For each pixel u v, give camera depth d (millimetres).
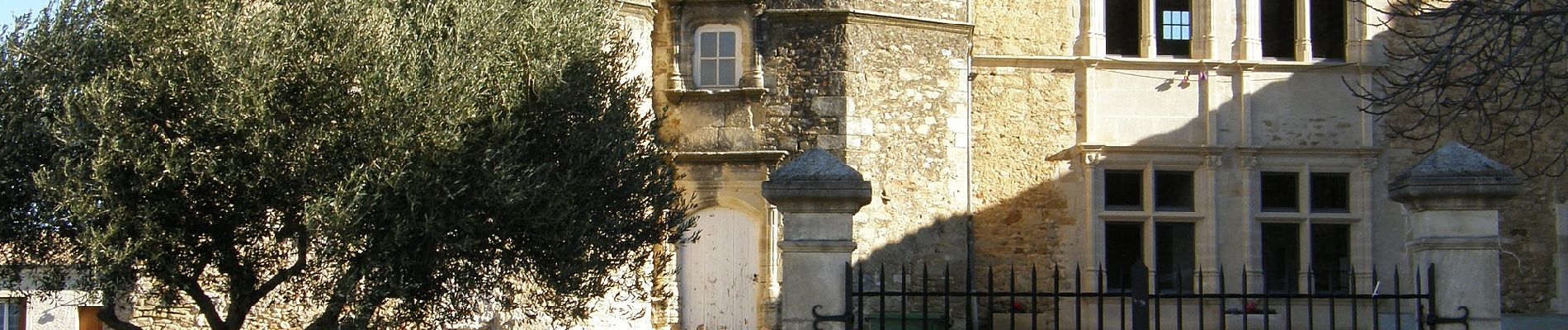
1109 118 19484
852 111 17688
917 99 18062
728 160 17828
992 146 19250
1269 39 20031
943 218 18047
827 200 9383
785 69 17891
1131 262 19609
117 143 11195
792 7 17906
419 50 12055
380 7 12141
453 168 11766
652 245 13859
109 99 11266
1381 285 19734
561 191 12227
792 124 17781
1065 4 19594
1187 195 19812
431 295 12039
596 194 12758
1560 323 18750
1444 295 9438
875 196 17656
